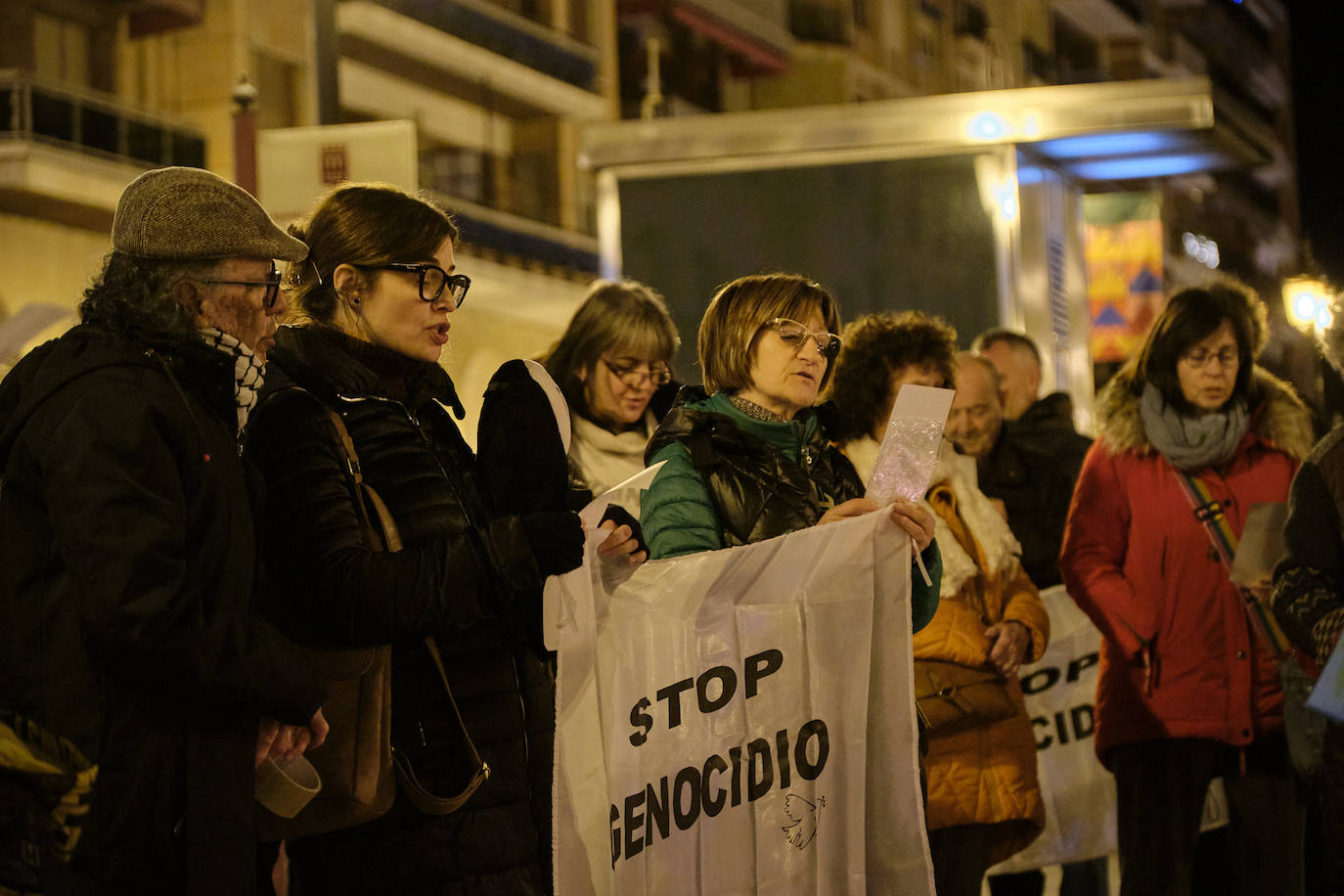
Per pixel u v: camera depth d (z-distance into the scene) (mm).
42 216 20297
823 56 35469
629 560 3395
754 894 3443
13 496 2799
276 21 23156
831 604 3549
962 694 4633
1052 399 6719
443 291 3414
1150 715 5176
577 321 5270
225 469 2922
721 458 3795
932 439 3652
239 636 2801
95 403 2779
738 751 3451
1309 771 4824
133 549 2695
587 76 31609
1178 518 5254
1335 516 4398
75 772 2701
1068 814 5914
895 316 4910
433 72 28516
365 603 3006
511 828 3207
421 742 3154
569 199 31109
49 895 2709
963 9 40094
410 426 3293
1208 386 5230
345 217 3389
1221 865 5562
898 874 3547
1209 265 49156
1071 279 8828
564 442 3396
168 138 21672
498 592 3092
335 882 3156
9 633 2777
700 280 8062
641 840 3324
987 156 7906
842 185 8016
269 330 3102
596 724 3213
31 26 20969
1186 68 52750
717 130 8055
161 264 2957
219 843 2787
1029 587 4969
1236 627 5152
